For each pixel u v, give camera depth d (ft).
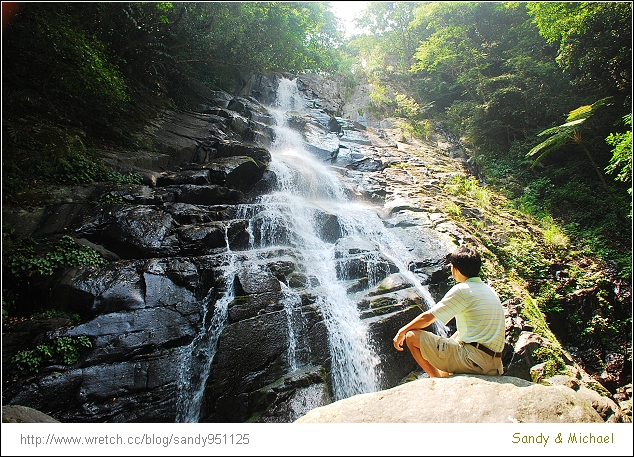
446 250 25.80
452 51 59.67
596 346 26.94
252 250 21.49
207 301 17.76
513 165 46.70
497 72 59.67
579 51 44.34
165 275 18.08
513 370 18.58
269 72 64.18
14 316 16.02
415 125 56.85
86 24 31.58
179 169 30.96
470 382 9.64
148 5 33.96
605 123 43.60
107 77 26.53
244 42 50.03
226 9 42.96
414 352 10.92
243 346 15.74
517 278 27.86
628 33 40.47
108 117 30.68
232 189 28.14
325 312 18.42
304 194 34.19
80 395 13.39
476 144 51.49
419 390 9.73
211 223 22.31
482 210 36.22
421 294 21.49
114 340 15.12
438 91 63.82
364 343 17.90
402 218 30.81
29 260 17.21
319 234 26.73
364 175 40.14
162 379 14.82
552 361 18.53
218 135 38.27
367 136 52.60
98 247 19.49
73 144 25.09
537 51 56.75
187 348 16.15
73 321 15.56
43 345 14.05
